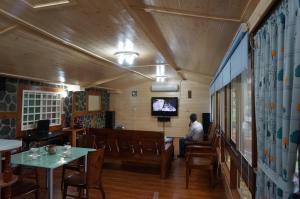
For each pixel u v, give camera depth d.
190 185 3.91
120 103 9.45
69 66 4.54
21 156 3.07
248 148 2.09
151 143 4.39
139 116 9.24
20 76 4.72
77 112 7.30
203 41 2.69
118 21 2.42
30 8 2.10
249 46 1.73
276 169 1.11
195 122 5.50
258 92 1.47
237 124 2.97
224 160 4.36
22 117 5.19
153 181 4.09
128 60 4.23
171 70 5.89
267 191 1.27
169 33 2.67
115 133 4.62
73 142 6.13
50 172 2.70
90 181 2.84
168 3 1.79
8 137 4.82
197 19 2.00
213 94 6.57
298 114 0.90
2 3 2.00
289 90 0.98
